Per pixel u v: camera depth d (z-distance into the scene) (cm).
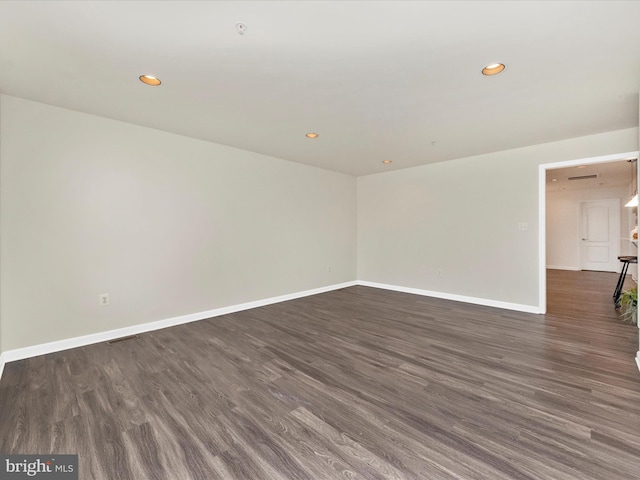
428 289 536
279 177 493
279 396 214
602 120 324
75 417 191
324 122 328
